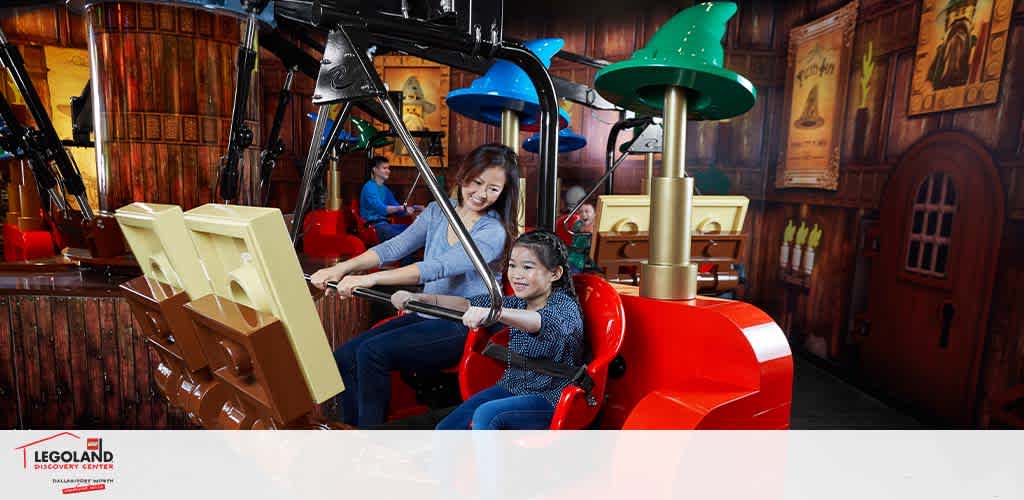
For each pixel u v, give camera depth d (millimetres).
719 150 5641
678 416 1198
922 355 3213
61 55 5828
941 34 3139
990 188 2768
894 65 3557
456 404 2018
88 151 5984
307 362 1021
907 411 3305
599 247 3016
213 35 2555
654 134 3729
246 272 1062
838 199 4137
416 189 7863
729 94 1396
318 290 2623
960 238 2957
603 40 6730
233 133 2324
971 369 2852
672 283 1444
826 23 4387
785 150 4953
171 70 2508
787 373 1324
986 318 2768
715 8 1353
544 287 1500
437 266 1756
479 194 1807
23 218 3535
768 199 5246
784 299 4879
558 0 6145
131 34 2455
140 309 1409
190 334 1238
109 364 2297
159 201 2576
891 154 3557
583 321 1519
